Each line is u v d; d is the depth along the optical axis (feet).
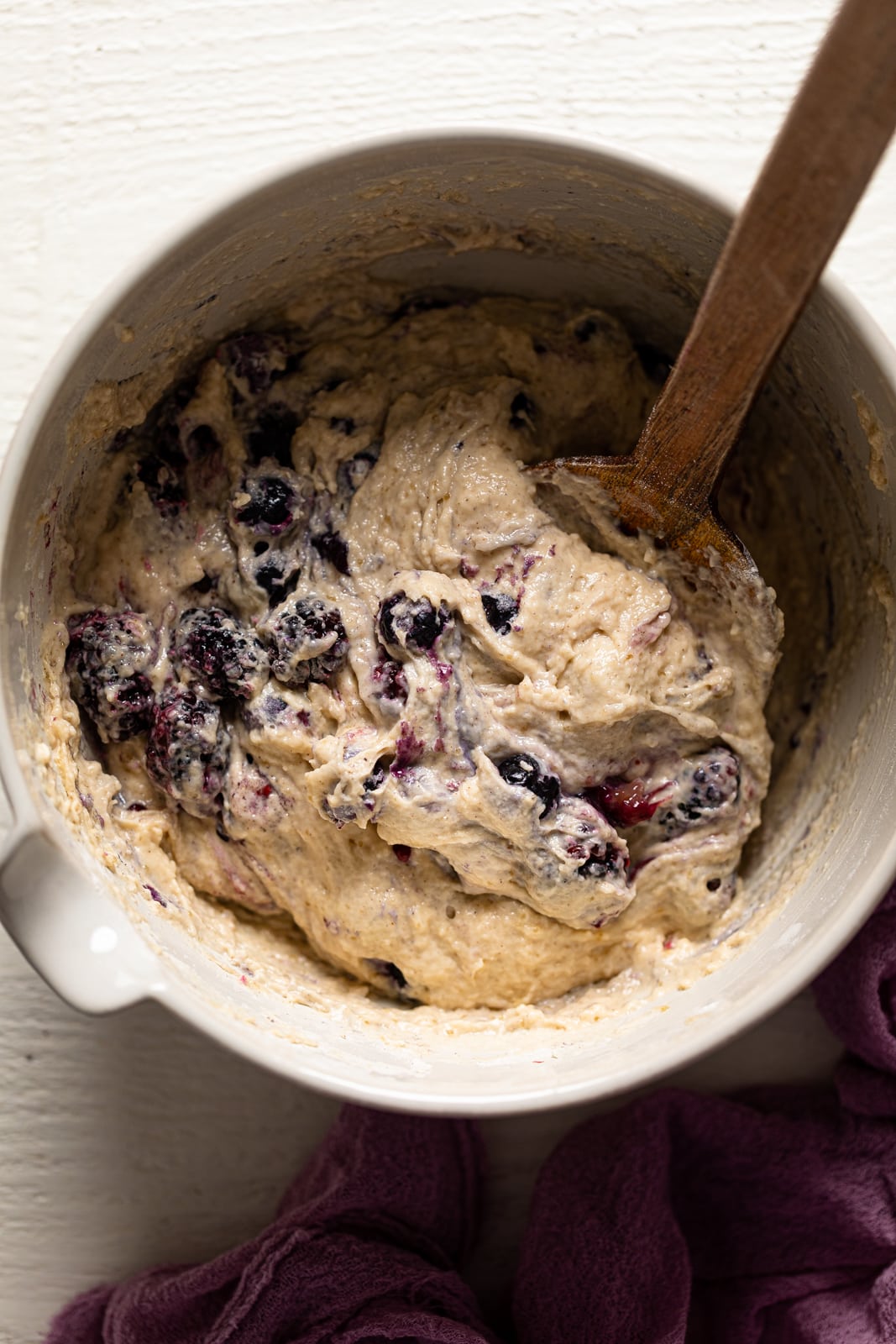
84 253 1.74
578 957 1.59
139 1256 1.72
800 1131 1.68
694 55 1.73
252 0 1.74
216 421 1.61
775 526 1.71
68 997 1.36
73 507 1.55
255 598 1.59
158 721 1.56
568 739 1.56
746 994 1.41
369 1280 1.63
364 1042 1.50
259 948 1.61
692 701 1.57
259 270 1.55
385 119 1.73
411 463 1.61
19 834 1.37
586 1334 1.64
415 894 1.58
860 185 1.21
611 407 1.67
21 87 1.75
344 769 1.54
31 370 1.73
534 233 1.59
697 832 1.59
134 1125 1.73
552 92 1.73
